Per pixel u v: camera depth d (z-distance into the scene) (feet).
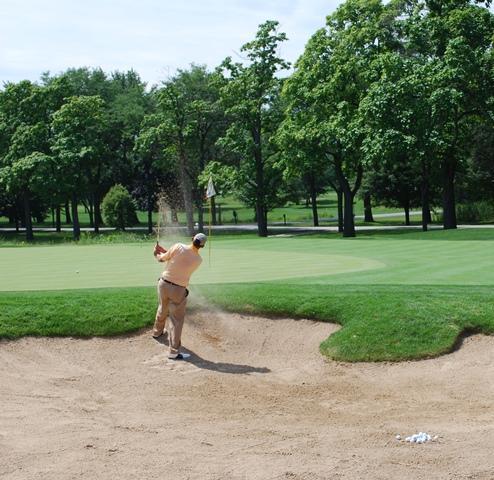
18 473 19.06
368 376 30.14
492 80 120.16
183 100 176.35
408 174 184.65
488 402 26.48
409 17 127.34
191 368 31.30
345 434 22.72
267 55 152.76
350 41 130.52
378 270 54.44
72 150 166.20
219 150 190.49
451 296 35.94
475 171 175.83
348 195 136.46
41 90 176.24
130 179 209.56
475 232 107.55
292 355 32.96
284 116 152.97
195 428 23.48
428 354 31.30
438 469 19.35
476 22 120.98
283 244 96.27
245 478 18.75
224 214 280.92
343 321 34.45
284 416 25.02
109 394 27.96
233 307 36.73
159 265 63.05
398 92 114.62
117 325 34.71
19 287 45.68
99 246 100.63
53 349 32.99
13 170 165.37
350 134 122.42
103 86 224.74
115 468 19.47
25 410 25.38
